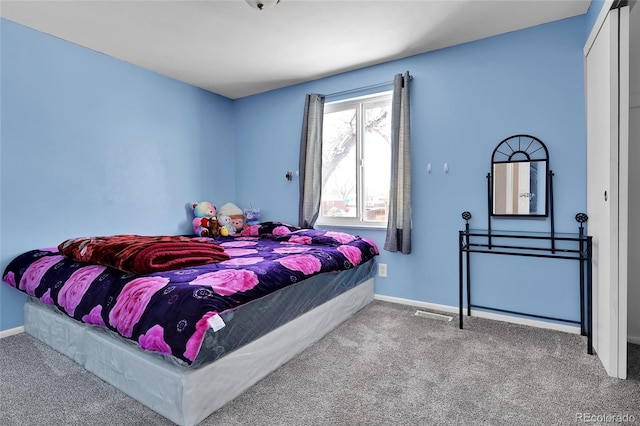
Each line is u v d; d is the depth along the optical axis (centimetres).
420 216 286
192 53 282
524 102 244
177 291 141
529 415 140
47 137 248
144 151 313
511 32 248
